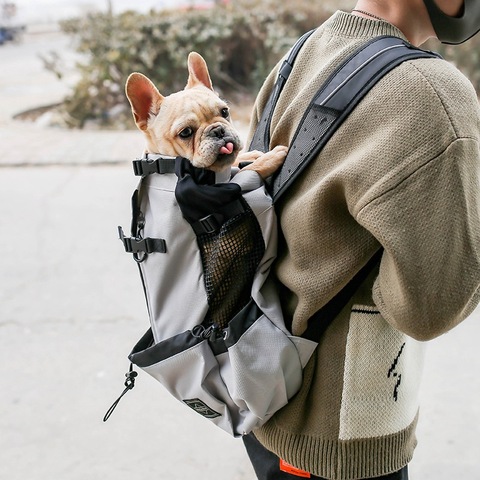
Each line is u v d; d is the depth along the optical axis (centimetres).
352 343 109
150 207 118
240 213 110
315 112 105
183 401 121
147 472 241
